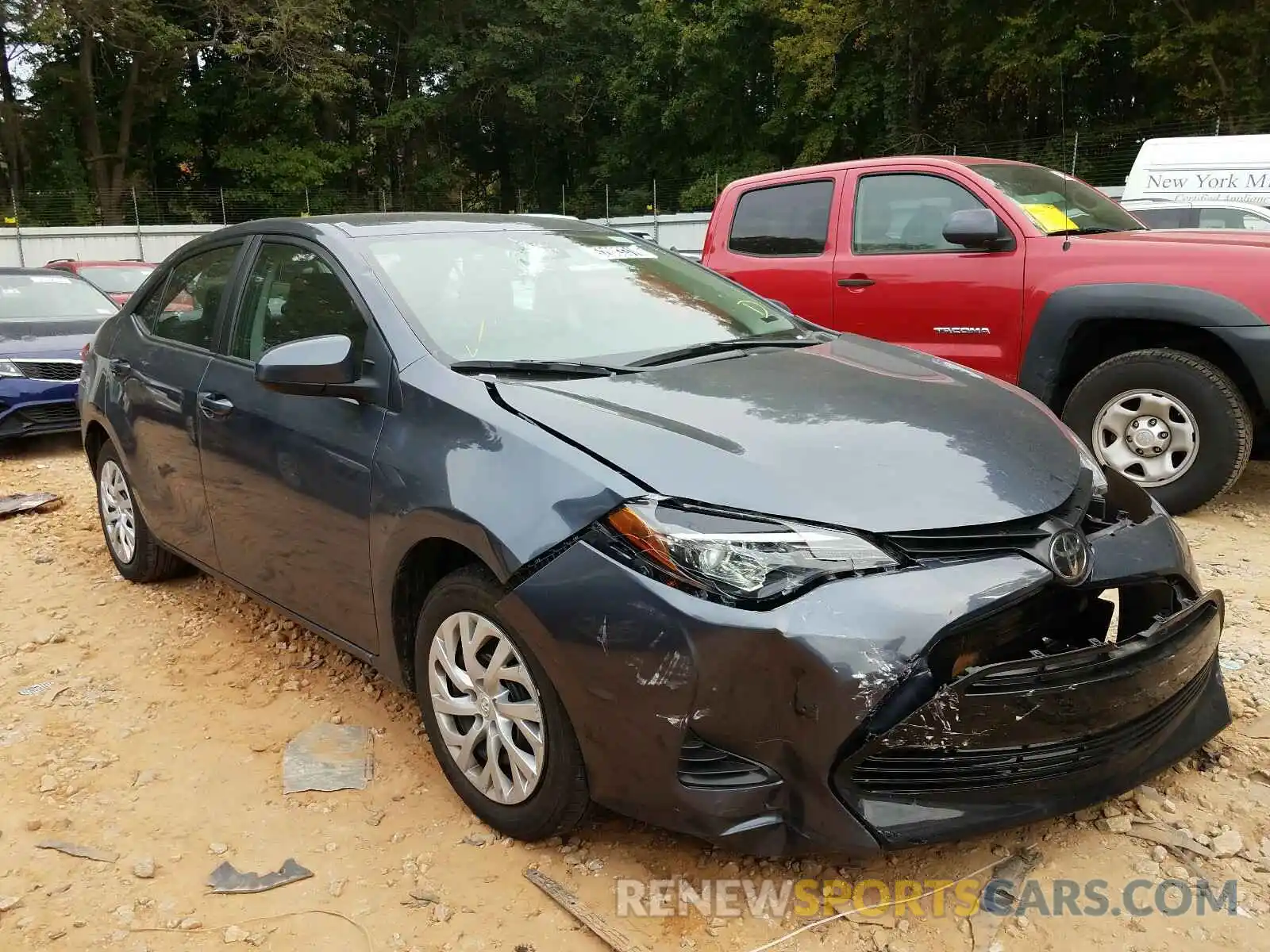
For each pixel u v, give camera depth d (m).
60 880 2.54
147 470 4.13
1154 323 5.05
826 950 2.21
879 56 28.67
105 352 4.58
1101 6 22.81
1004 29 24.34
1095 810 2.65
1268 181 10.82
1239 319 4.67
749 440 2.42
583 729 2.30
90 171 37.50
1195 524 5.02
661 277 3.75
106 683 3.68
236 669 3.77
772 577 2.12
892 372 3.10
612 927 2.29
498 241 3.58
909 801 2.16
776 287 6.46
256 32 35.12
